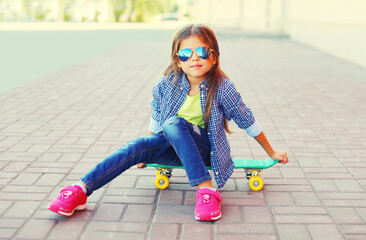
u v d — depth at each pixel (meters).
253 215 2.54
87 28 26.06
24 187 2.90
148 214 2.54
